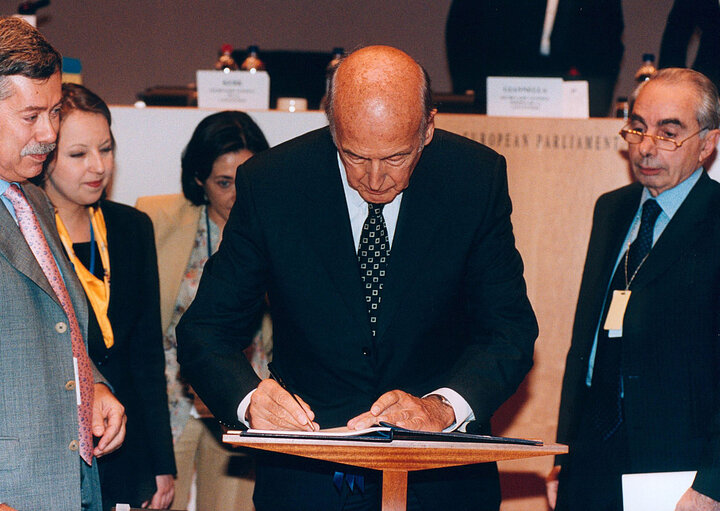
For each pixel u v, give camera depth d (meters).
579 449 2.67
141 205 3.19
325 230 2.07
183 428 3.13
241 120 3.18
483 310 2.13
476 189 2.10
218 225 3.21
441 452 1.52
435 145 2.14
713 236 2.50
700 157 2.66
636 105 2.72
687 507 2.28
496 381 1.97
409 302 2.04
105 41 5.26
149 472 2.77
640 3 5.20
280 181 2.11
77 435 1.98
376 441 1.50
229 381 1.97
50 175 2.60
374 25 5.37
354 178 1.84
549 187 3.42
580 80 3.78
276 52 3.80
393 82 1.76
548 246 3.41
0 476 1.84
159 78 5.30
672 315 2.49
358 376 2.05
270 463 2.10
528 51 3.93
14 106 1.91
